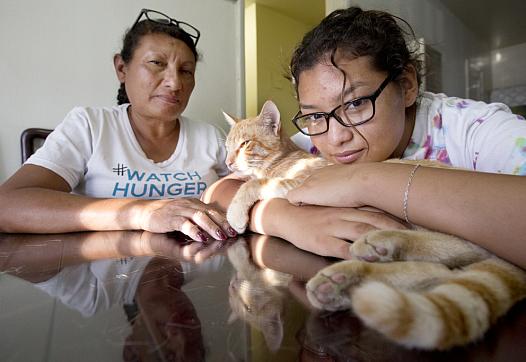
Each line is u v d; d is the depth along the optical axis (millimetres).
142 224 917
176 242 787
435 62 2711
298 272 521
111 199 996
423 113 963
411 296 327
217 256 641
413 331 287
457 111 926
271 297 409
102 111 1409
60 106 1878
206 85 2377
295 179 1013
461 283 387
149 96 1341
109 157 1333
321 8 3436
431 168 568
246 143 1409
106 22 1979
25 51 1762
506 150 733
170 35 1331
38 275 522
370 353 276
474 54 3557
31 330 322
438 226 505
